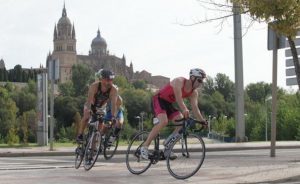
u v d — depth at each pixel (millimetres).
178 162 8898
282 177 8898
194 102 8875
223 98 173500
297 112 53844
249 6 11008
